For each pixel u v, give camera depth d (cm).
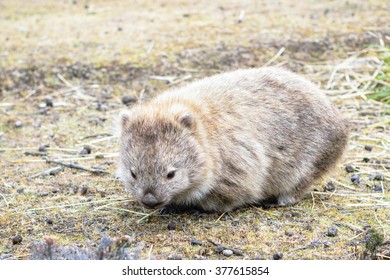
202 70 1305
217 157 789
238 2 1727
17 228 784
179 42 1402
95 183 909
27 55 1366
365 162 962
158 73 1300
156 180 751
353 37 1409
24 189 891
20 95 1249
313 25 1475
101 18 1628
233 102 841
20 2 1844
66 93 1254
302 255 708
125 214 818
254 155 814
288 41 1391
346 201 846
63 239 753
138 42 1416
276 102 858
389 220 786
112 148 1035
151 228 780
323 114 873
